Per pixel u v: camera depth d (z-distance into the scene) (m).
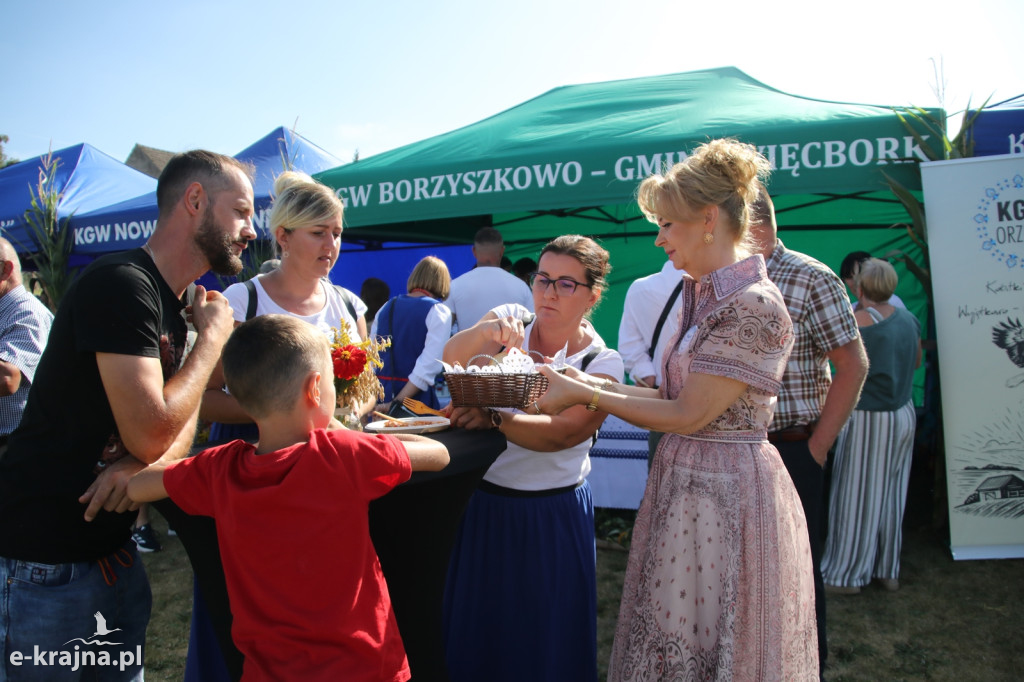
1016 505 3.82
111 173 8.62
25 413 1.63
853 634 3.26
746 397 1.75
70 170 8.20
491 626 2.01
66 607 1.65
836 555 3.74
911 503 5.03
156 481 1.34
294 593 1.26
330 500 1.26
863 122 4.00
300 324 1.39
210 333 1.64
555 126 5.18
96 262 1.54
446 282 4.43
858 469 3.66
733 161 1.74
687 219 1.76
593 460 4.71
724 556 1.72
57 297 7.14
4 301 2.54
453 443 1.59
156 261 1.65
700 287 1.81
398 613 1.60
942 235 3.86
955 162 3.83
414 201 4.87
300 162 6.73
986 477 3.85
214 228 1.66
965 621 3.36
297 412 1.34
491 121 5.75
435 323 4.14
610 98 5.79
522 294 4.99
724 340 1.67
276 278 2.24
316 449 1.27
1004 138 4.13
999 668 2.95
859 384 2.50
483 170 4.66
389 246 8.19
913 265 4.56
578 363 2.07
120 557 1.78
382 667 1.32
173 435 1.50
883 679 2.88
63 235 7.16
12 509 1.60
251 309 2.16
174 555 4.47
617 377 2.07
